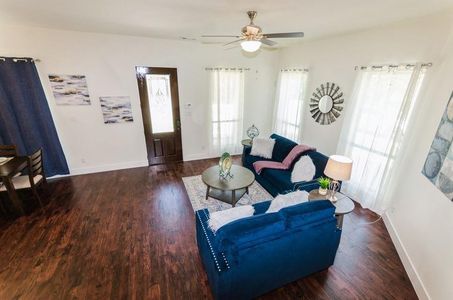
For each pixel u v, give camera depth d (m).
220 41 4.71
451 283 1.80
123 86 4.56
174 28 3.57
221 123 5.63
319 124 4.64
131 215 3.40
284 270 2.13
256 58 5.51
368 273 2.43
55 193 4.02
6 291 2.19
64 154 4.56
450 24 2.49
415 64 2.81
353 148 3.79
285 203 2.51
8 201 3.68
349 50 3.84
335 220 2.18
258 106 5.98
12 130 3.94
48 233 2.98
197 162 5.54
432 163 2.38
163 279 2.33
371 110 3.43
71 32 3.95
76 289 2.21
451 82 2.36
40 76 4.00
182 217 3.37
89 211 3.49
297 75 5.06
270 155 4.55
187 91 5.09
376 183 3.43
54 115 4.30
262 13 2.71
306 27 3.38
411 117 2.93
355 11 2.60
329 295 2.18
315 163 3.56
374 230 3.12
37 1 2.38
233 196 3.54
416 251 2.37
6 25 3.56
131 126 4.89
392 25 3.12
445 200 2.07
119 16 2.93
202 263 2.53
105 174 4.81
